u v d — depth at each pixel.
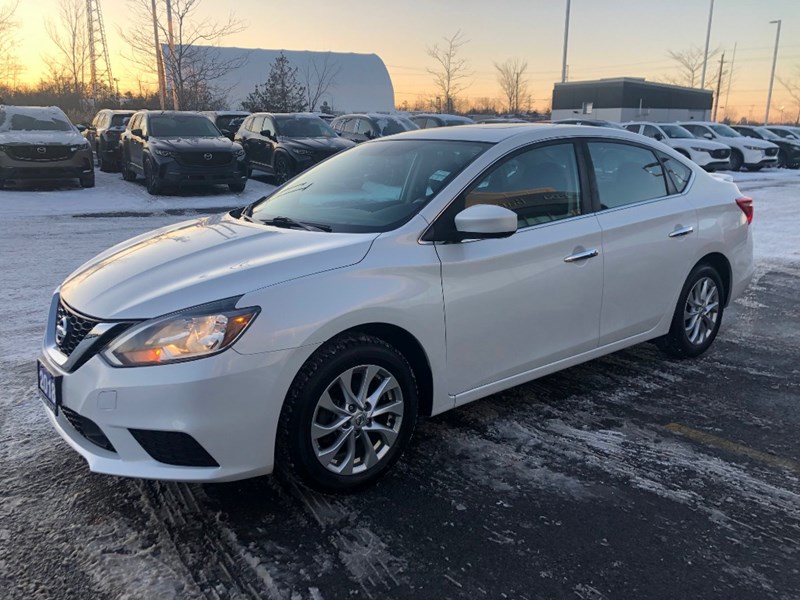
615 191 4.22
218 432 2.69
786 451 3.59
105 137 18.59
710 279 4.86
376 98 40.78
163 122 14.91
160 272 3.05
